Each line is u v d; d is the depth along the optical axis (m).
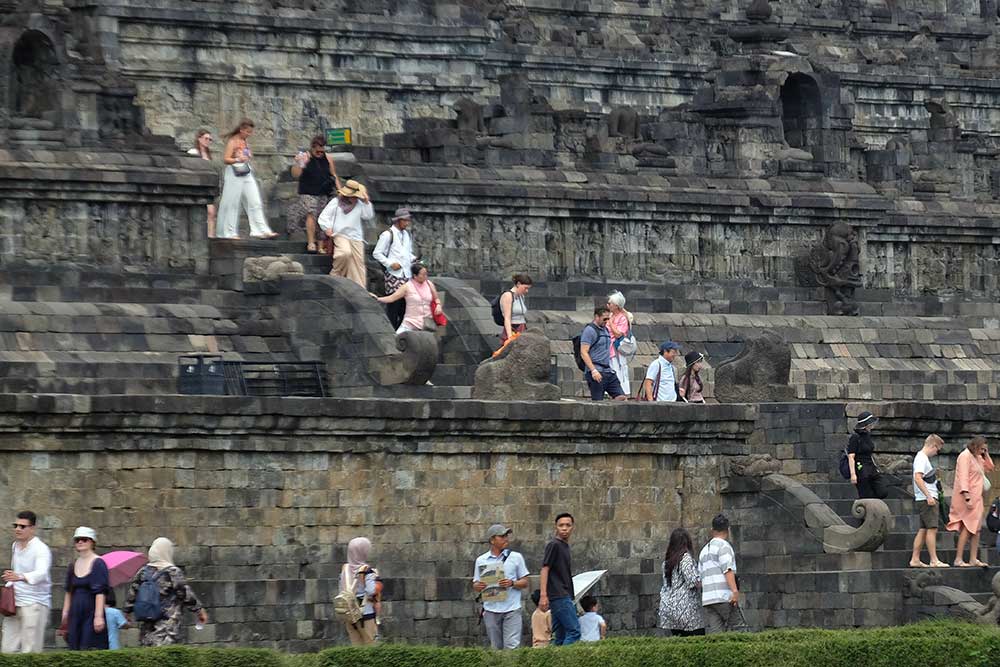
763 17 107.62
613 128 102.75
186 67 103.44
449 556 72.69
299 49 106.12
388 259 85.12
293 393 80.31
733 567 68.00
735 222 102.75
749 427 78.12
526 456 74.12
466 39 110.69
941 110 117.88
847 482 83.56
